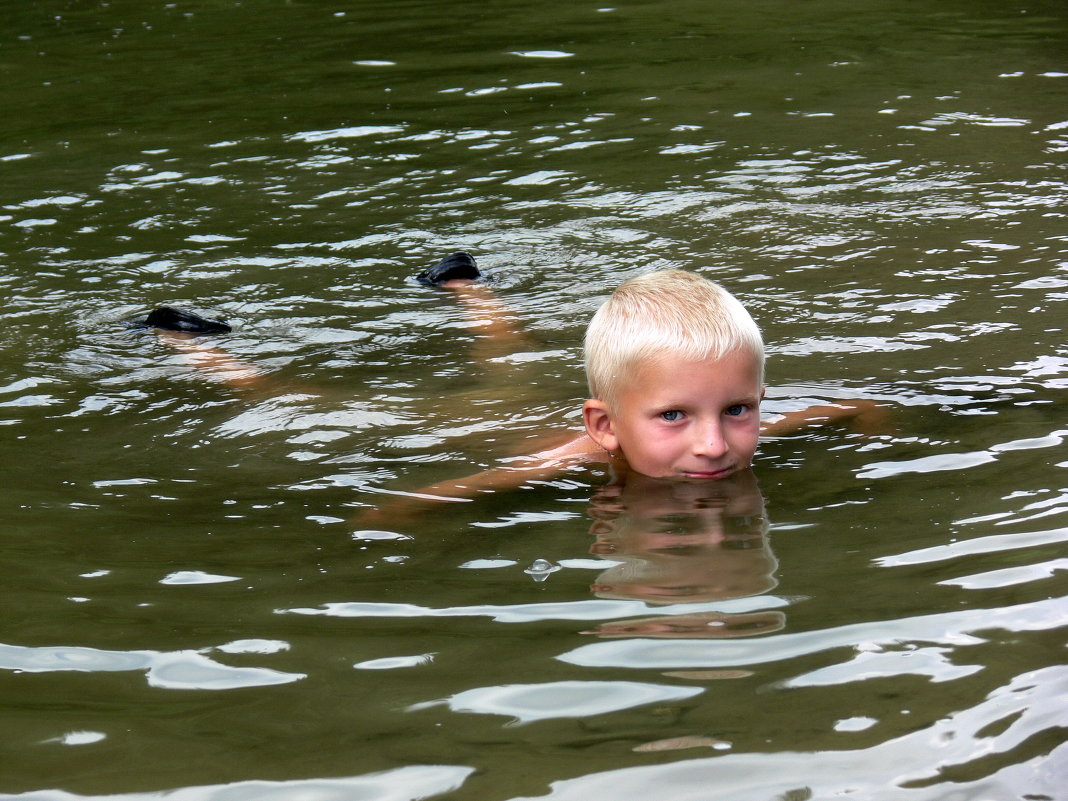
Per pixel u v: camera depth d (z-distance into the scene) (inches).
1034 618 155.1
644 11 757.9
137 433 246.8
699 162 445.4
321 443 239.9
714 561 180.4
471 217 396.5
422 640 159.6
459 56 650.8
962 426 228.1
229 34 729.0
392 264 357.1
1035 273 313.6
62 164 477.1
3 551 193.6
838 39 660.7
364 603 171.9
